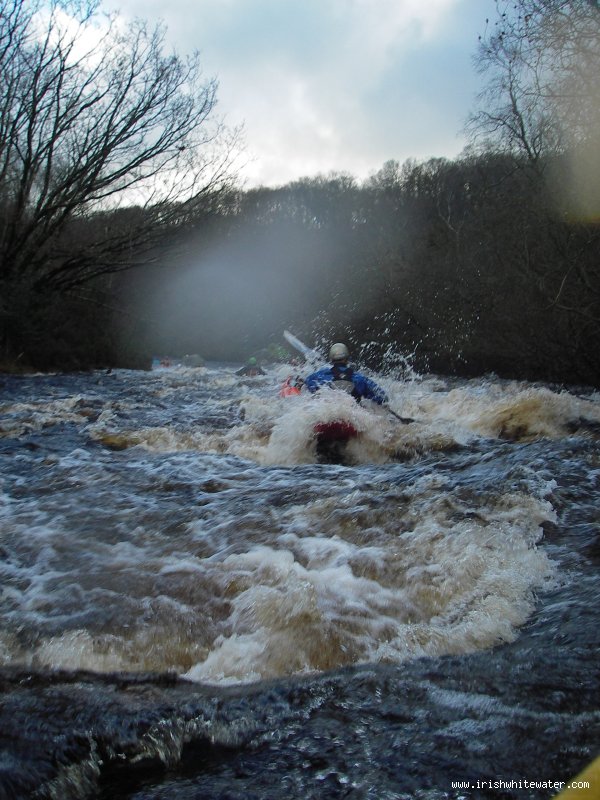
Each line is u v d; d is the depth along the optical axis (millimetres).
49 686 2916
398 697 2787
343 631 3342
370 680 2939
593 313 17609
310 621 3396
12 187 23562
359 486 5797
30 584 3934
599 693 2742
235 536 4676
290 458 7438
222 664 3123
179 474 6469
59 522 5016
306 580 3857
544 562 4105
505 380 19750
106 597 3746
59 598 3742
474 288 22938
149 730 2576
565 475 5707
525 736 2479
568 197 17297
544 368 19562
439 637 3285
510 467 6066
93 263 25594
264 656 3164
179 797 2229
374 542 4445
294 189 57094
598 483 5508
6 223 23656
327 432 7430
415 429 8141
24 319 23312
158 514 5191
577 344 17875
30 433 8922
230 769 2369
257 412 10656
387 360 26438
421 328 25734
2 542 4586
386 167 53875
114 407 11781
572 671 2928
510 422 8594
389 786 2248
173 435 8430
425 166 48875
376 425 7750
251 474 6512
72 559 4297
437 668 3037
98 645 3246
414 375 22125
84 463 6953
